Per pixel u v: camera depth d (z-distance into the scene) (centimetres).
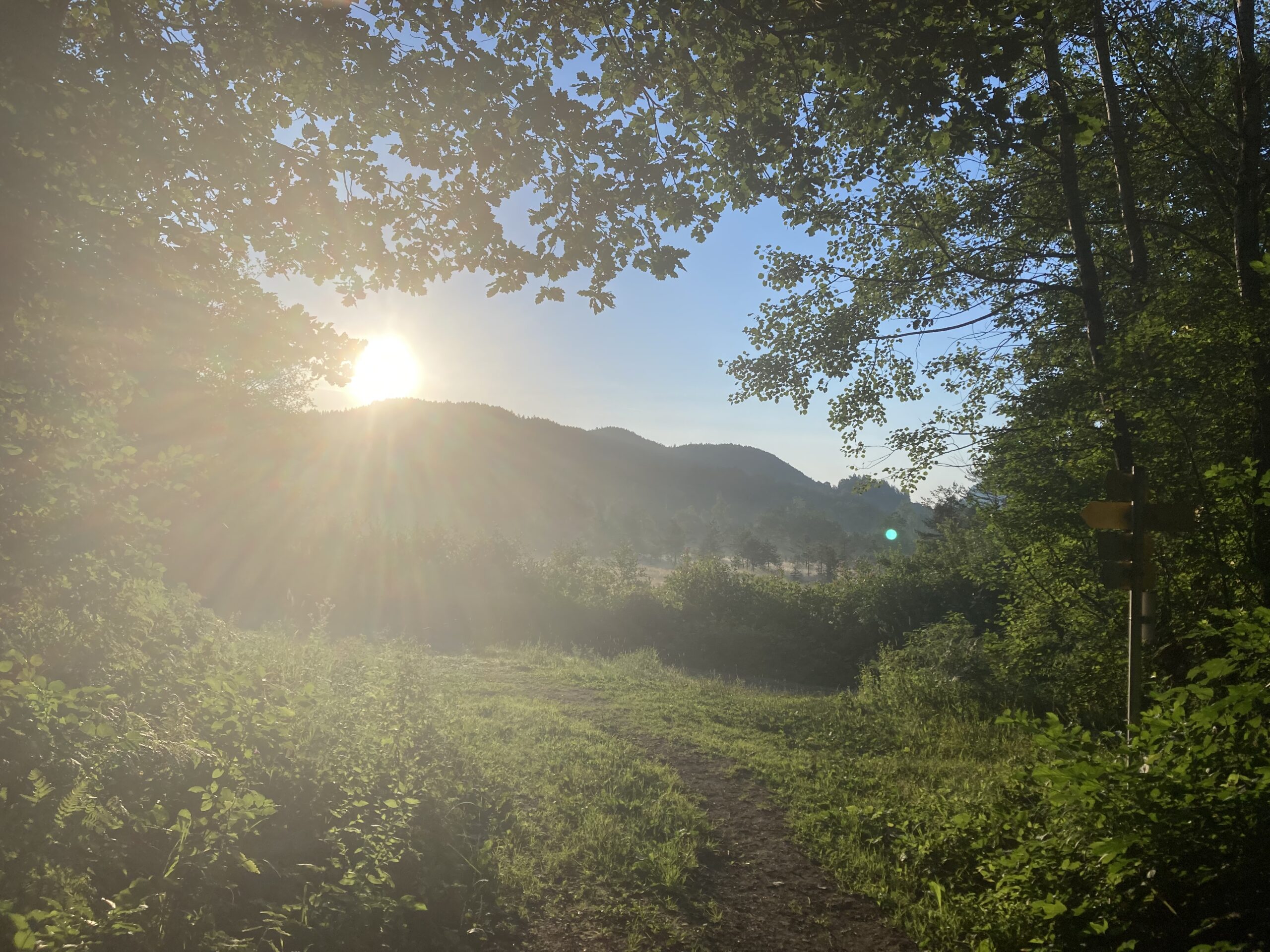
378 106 664
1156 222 1292
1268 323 845
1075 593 1243
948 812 705
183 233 650
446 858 561
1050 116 789
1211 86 1262
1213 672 414
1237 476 586
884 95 595
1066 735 457
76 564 620
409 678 1066
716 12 604
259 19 608
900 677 1536
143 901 373
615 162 670
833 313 1559
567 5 631
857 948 516
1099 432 1142
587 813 697
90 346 593
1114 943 409
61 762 436
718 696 1446
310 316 700
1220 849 384
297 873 476
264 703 709
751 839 700
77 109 544
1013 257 1478
